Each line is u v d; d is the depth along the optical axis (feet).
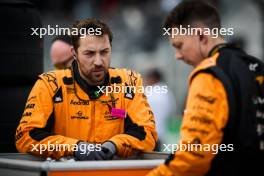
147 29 128.06
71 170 34.12
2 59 46.42
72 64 41.19
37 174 34.06
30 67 47.11
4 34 46.42
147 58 119.24
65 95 40.60
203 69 32.19
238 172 32.35
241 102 32.04
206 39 33.63
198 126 31.71
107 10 143.64
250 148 32.22
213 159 32.19
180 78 111.65
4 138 46.44
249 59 33.42
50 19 139.44
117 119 40.98
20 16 46.83
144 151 41.06
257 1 104.99
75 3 144.46
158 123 71.67
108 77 41.27
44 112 40.04
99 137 40.63
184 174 32.19
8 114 46.50
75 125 40.52
